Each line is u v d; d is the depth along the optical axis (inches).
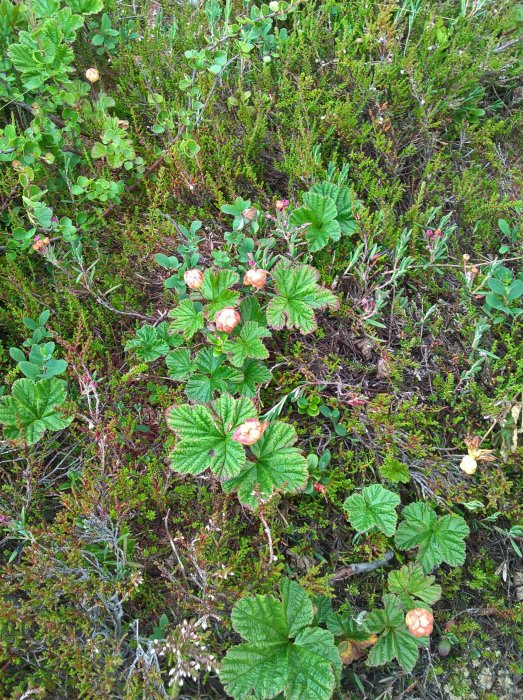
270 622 12.7
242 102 19.4
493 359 17.4
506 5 23.6
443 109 20.4
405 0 20.7
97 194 16.9
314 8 22.8
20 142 15.9
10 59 17.5
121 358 17.0
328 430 16.1
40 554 12.5
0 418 14.1
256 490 13.3
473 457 15.3
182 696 12.6
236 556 13.4
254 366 15.6
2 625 12.0
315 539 15.0
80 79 20.1
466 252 19.1
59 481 15.1
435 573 15.3
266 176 20.1
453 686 14.4
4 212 17.6
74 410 14.0
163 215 17.5
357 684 13.9
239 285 16.9
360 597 14.9
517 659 15.0
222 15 21.8
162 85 20.4
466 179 19.3
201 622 12.1
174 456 13.7
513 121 21.8
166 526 13.6
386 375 16.6
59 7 17.8
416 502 15.0
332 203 17.1
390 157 19.4
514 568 15.8
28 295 16.0
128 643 13.0
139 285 17.7
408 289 18.4
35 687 11.8
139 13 22.2
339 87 20.0
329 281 17.2
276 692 12.0
